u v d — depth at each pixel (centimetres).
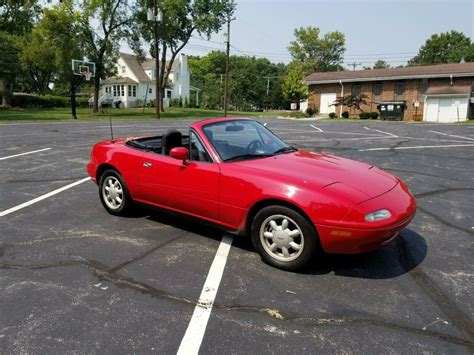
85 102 5281
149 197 467
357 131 1970
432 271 360
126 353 244
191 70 9350
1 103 4309
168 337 260
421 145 1323
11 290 320
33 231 458
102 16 3397
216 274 351
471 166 904
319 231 329
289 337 261
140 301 305
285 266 356
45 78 5878
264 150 434
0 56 3912
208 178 395
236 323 277
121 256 388
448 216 524
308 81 4212
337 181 352
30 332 265
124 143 519
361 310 294
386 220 324
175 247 412
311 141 1465
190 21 4228
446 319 282
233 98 7106
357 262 376
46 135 1538
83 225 479
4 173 792
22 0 4444
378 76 3731
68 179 738
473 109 3453
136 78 5547
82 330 267
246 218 374
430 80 3528
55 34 3278
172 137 470
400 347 251
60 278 342
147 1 3603
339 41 7000
